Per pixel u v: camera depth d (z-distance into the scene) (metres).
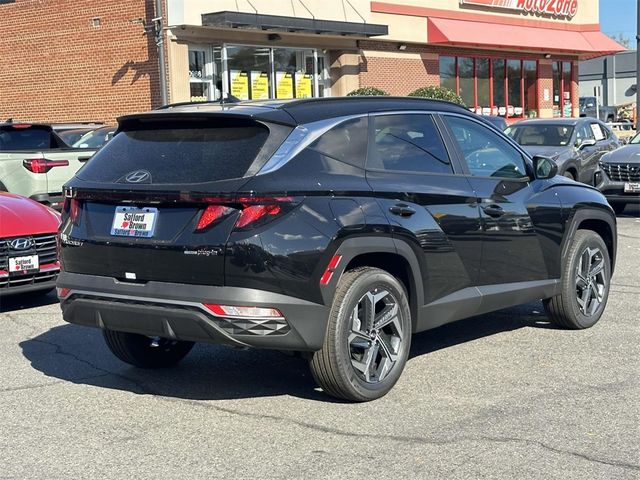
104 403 5.52
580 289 7.24
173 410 5.36
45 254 8.13
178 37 21.64
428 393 5.59
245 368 6.31
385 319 5.44
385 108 5.78
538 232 6.65
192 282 4.95
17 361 6.55
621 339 6.94
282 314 4.90
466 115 6.43
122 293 5.17
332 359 5.14
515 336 7.08
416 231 5.58
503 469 4.34
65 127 14.65
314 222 5.00
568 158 16.88
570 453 4.55
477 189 6.14
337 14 24.80
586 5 34.81
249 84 23.67
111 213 5.32
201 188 4.91
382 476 4.27
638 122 27.58
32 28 24.39
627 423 4.99
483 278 6.19
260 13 22.72
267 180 4.91
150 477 4.32
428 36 28.70
